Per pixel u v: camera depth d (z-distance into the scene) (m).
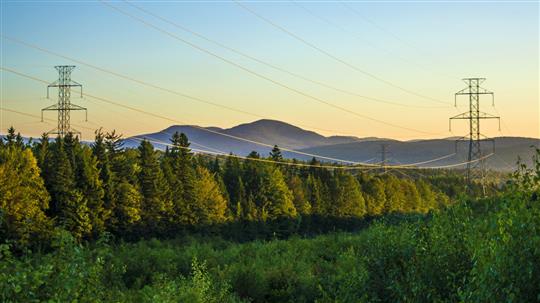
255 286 34.78
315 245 54.59
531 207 9.37
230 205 99.75
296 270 39.25
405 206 137.50
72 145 80.44
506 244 8.98
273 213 104.19
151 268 40.62
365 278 14.35
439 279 12.30
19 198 60.59
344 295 14.72
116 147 84.56
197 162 117.25
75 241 11.63
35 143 89.62
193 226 89.44
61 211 70.75
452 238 12.51
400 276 13.68
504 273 8.86
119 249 47.50
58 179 71.75
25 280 10.21
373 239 14.86
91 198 74.25
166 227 86.19
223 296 27.30
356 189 121.50
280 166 130.00
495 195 11.27
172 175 89.12
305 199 113.94
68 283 10.77
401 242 14.18
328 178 131.25
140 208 83.00
